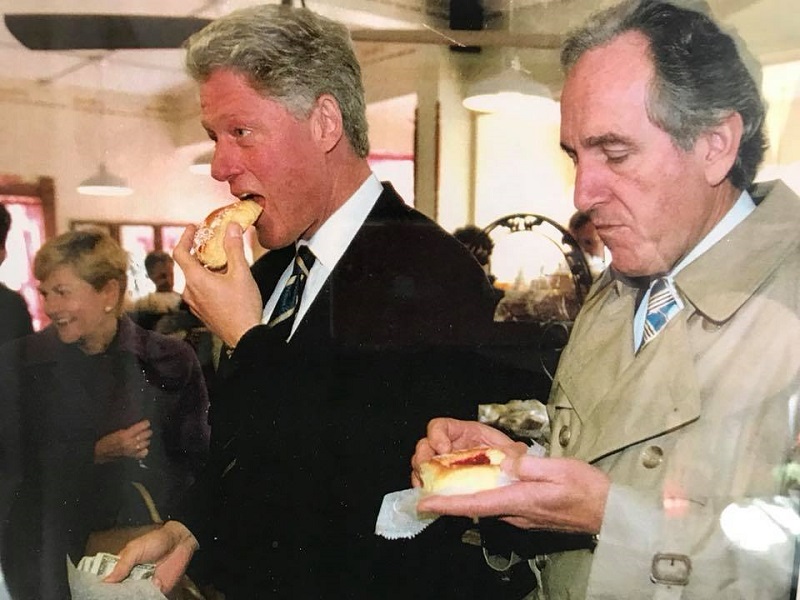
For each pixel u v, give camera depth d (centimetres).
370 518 82
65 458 85
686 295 75
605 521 77
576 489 77
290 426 82
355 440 81
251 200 79
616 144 73
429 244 78
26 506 86
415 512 81
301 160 77
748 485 75
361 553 83
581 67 74
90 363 83
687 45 71
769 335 74
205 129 78
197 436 83
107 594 86
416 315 79
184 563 85
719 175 73
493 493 78
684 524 76
